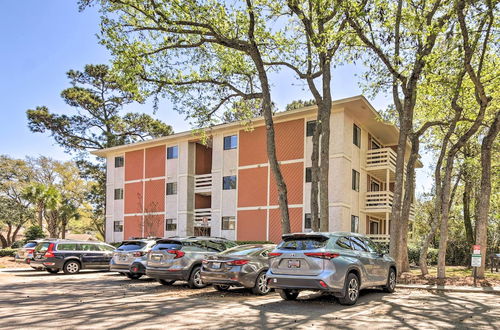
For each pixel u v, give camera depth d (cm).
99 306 960
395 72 1577
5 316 838
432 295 1148
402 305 962
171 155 3338
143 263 1519
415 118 2220
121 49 1563
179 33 1658
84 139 4384
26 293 1207
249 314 851
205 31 1697
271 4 1549
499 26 1327
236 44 1706
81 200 4569
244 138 2906
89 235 6253
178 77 1894
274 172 1700
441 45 1580
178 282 1486
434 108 1922
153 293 1198
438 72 1449
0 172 4516
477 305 974
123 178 3659
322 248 934
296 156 2634
